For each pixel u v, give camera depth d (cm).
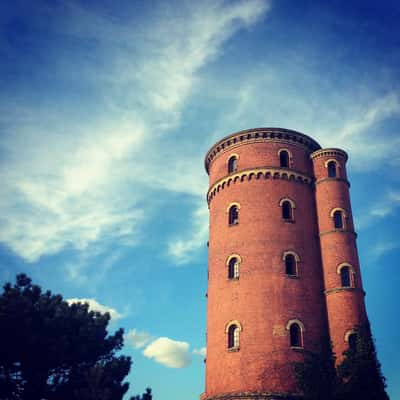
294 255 3878
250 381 3409
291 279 3772
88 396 3212
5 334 3262
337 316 3681
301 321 3625
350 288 3766
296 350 3497
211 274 4094
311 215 4141
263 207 4038
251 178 4175
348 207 4172
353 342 3562
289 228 3975
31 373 3453
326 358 3169
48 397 3422
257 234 3931
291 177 4188
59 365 3550
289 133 4350
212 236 4266
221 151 4519
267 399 3300
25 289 3694
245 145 4347
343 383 2959
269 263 3809
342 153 4388
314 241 4034
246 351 3525
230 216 4156
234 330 3694
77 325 3709
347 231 4031
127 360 3822
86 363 3706
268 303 3656
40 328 3462
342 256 3909
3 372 3384
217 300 3891
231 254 3956
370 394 2906
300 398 3316
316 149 4522
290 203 4088
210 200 4522
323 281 3897
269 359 3453
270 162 4216
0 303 3331
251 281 3766
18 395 3409
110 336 3988
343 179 4278
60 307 3700
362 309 3725
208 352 3841
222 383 3534
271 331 3550
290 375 3400
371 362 3027
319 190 4244
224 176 4319
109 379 3403
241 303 3716
